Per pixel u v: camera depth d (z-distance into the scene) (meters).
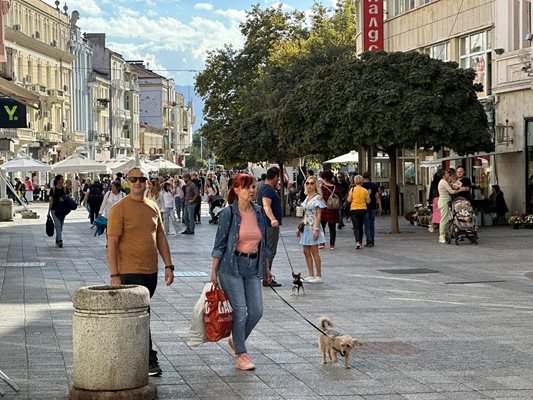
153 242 9.08
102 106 106.25
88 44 102.19
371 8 43.25
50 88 84.88
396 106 27.78
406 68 28.17
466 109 28.47
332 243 24.80
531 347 10.55
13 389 8.30
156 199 33.22
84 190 62.50
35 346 10.61
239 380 8.88
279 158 45.66
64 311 13.50
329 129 29.14
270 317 12.88
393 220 29.92
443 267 19.88
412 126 27.42
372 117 27.75
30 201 69.44
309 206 17.17
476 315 13.07
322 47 53.09
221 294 9.20
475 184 36.34
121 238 9.01
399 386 8.59
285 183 50.19
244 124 45.94
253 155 45.44
